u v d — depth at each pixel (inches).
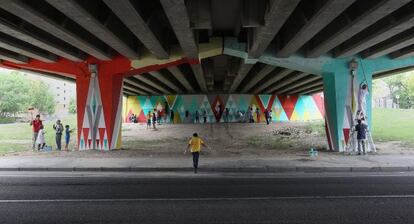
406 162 720.3
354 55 893.8
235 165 694.5
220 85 2180.1
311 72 946.1
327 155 848.9
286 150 973.2
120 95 976.9
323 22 561.6
